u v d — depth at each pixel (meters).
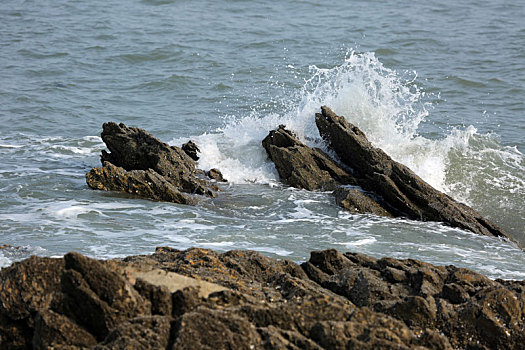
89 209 18.69
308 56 38.53
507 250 17.22
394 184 19.97
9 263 14.02
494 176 22.62
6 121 28.55
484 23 46.25
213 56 38.34
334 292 11.66
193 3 50.62
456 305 10.64
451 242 17.45
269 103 31.55
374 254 16.05
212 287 10.32
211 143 24.19
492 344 10.21
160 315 9.18
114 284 9.14
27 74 34.91
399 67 36.91
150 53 38.78
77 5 49.28
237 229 17.58
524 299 10.48
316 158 22.09
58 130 27.84
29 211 18.38
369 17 47.72
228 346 8.54
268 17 47.34
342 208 19.69
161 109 30.84
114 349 8.42
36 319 9.19
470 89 33.56
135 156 22.12
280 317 9.44
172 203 19.86
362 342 8.95
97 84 34.06
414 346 9.17
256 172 22.86
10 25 43.53
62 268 9.91
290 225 18.17
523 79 34.84
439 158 23.31
